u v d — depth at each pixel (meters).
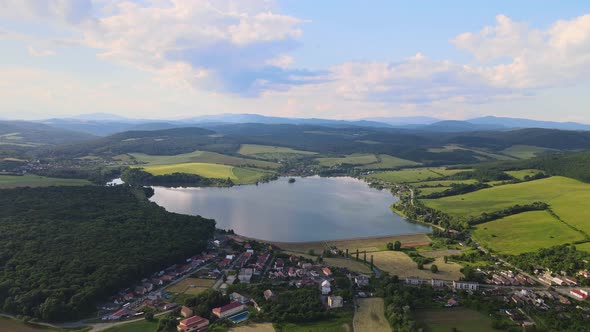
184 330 135.75
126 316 147.12
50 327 138.75
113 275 166.25
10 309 146.62
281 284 176.25
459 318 147.12
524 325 139.38
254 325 141.75
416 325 138.50
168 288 173.00
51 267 169.00
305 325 142.50
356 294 169.12
